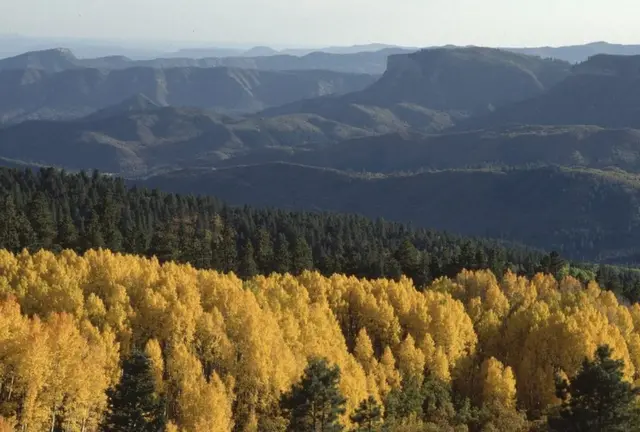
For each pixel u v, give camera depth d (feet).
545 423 319.68
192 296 363.56
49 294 341.82
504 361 403.13
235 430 309.22
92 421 284.20
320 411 210.59
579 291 469.98
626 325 422.00
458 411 348.79
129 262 402.72
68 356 275.39
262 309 364.79
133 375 218.38
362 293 421.59
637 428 198.90
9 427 238.27
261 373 311.88
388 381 355.36
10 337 270.87
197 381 298.35
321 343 351.25
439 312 402.93
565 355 368.07
